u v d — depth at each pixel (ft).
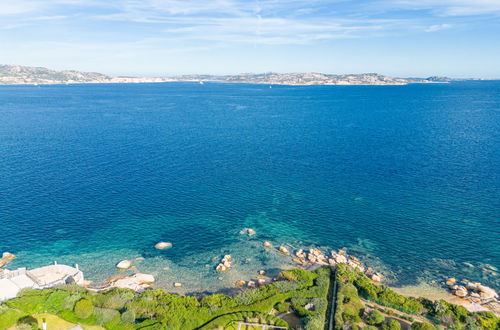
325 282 167.32
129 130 545.44
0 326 126.21
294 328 139.64
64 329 132.26
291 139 496.64
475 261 196.44
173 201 268.62
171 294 156.04
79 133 511.40
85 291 154.30
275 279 180.04
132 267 189.57
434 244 213.05
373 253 205.36
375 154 407.44
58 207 251.80
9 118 638.94
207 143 463.42
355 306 152.46
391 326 138.00
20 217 235.20
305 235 224.94
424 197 277.23
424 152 413.18
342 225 236.43
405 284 178.60
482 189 290.56
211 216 247.09
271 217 247.09
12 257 192.34
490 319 144.97
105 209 252.01
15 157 371.35
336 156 399.44
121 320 136.46
